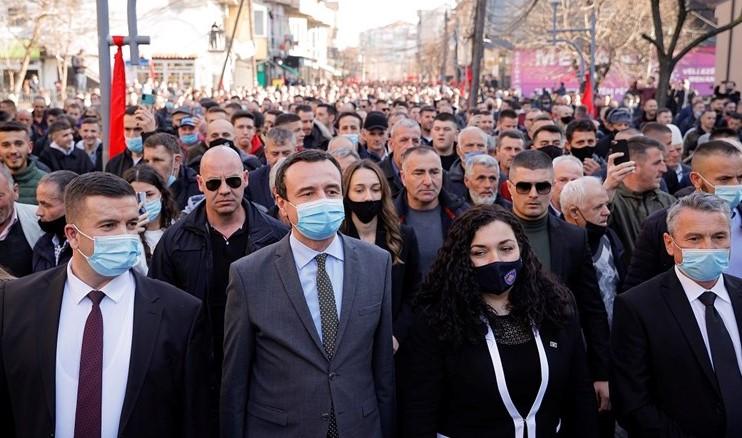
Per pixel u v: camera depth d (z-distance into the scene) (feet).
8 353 10.93
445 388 12.89
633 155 20.20
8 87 121.08
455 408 12.77
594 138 29.84
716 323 13.06
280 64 197.36
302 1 221.05
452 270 12.69
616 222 20.39
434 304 12.97
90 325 11.09
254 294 12.45
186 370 11.48
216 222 16.89
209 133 30.04
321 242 12.68
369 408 12.37
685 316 13.16
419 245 18.39
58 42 115.55
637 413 13.20
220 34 140.56
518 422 12.51
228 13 159.84
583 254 16.30
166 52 141.59
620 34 122.52
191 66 142.51
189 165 28.48
